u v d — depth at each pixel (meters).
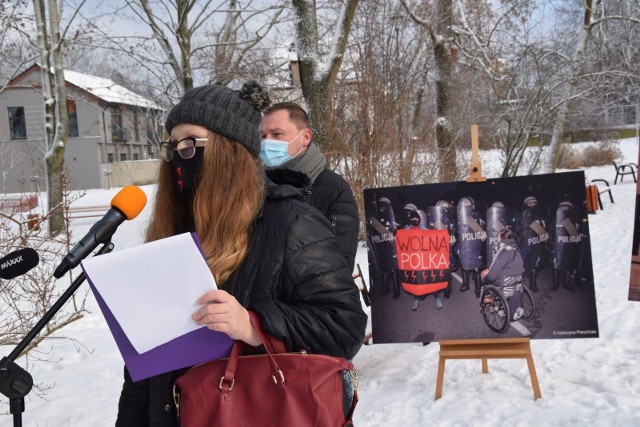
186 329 1.38
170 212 1.80
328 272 1.58
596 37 17.48
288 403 1.41
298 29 10.30
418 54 13.69
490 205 4.25
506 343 4.24
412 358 5.19
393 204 4.41
